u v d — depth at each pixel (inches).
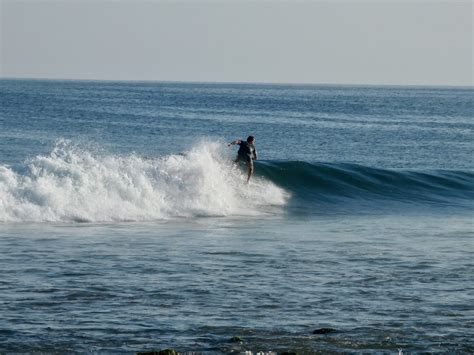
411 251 2434.8
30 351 1400.1
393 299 1807.3
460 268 2171.5
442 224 3142.2
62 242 2422.5
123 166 3184.1
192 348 1435.8
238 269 2092.8
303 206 3565.5
